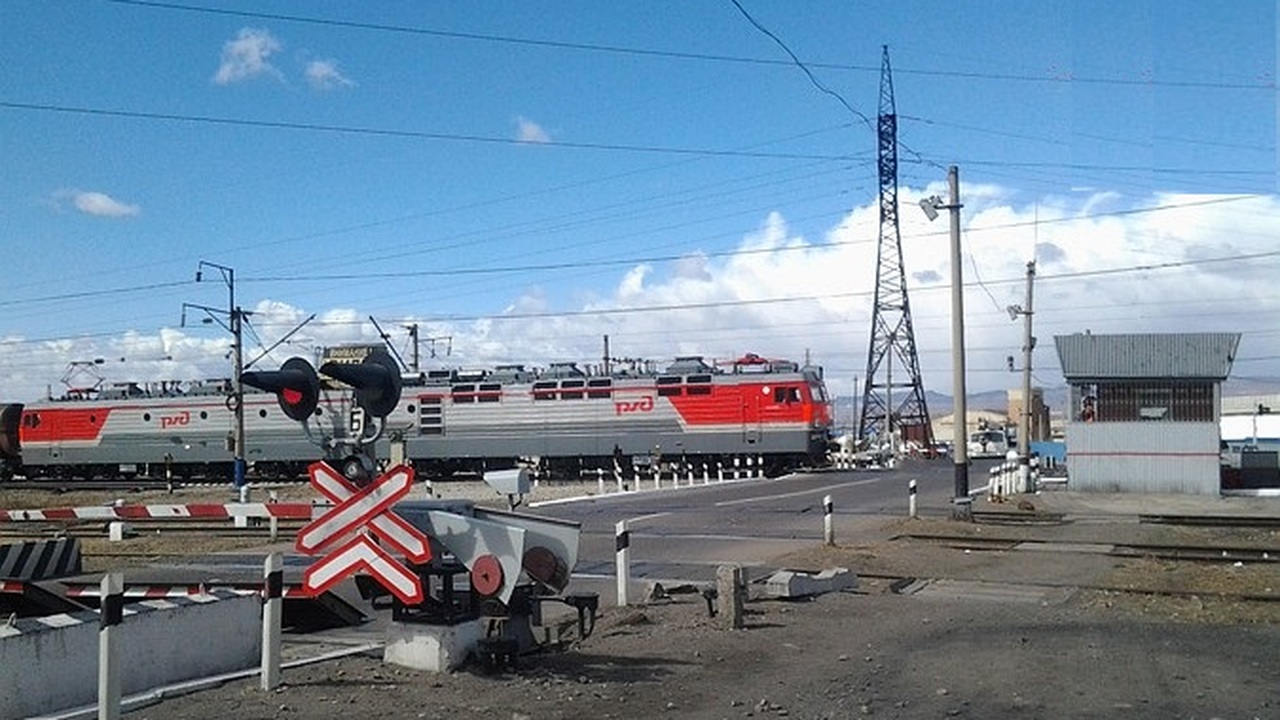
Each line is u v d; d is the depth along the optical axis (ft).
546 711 26.84
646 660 32.99
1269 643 36.17
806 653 34.40
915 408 238.89
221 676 30.83
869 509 98.99
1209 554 63.52
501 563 30.48
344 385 35.27
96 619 29.07
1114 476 112.68
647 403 173.78
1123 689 29.55
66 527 93.76
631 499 117.29
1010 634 37.88
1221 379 109.81
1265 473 126.11
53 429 198.08
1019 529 78.48
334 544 30.81
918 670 32.01
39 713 27.40
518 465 180.75
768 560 61.26
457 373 186.19
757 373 172.45
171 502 134.10
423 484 163.22
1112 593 48.49
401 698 27.68
